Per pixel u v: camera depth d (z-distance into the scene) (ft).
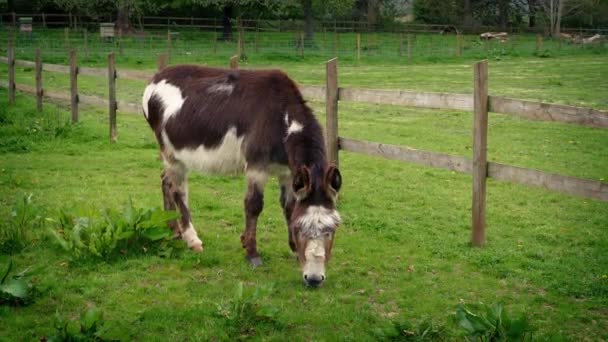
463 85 71.26
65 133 39.37
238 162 19.49
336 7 151.02
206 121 19.72
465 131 43.86
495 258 20.07
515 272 19.06
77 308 16.21
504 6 203.31
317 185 16.26
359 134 42.47
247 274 18.60
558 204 26.86
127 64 88.94
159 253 19.72
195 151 20.18
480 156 20.81
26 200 21.36
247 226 19.35
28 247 20.03
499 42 151.74
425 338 14.52
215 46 109.19
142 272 18.52
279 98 18.65
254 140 18.53
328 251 16.01
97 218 20.52
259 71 19.99
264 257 20.04
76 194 26.73
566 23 201.46
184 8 164.96
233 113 19.19
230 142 19.27
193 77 21.15
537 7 198.49
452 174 31.89
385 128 44.83
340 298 17.10
